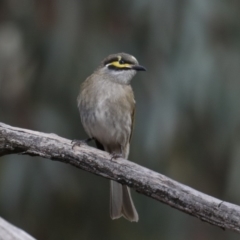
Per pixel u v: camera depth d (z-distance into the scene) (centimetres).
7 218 1323
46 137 896
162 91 1320
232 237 1466
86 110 1059
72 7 1353
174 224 1398
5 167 1325
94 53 1339
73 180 1346
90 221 1391
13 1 1387
